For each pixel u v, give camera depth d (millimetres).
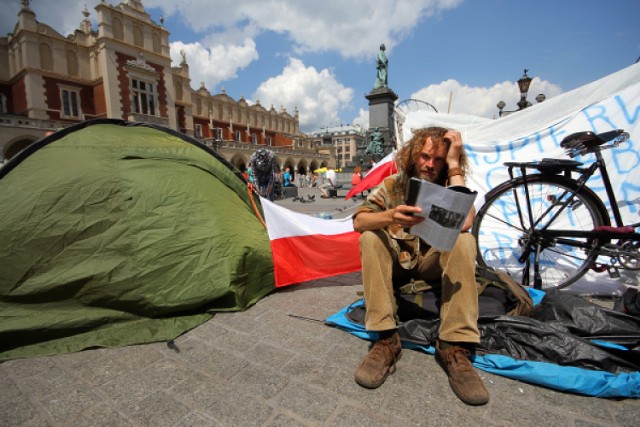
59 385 1639
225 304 2541
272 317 2404
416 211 1437
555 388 1527
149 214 2574
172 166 2969
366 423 1349
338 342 2014
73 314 2172
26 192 2387
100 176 2580
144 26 30703
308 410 1429
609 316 1803
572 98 3600
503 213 3250
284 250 3057
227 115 47281
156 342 2059
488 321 1830
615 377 1504
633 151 2988
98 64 29062
